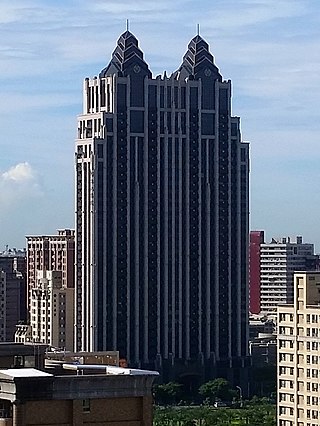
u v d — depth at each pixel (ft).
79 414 520.42
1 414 520.01
